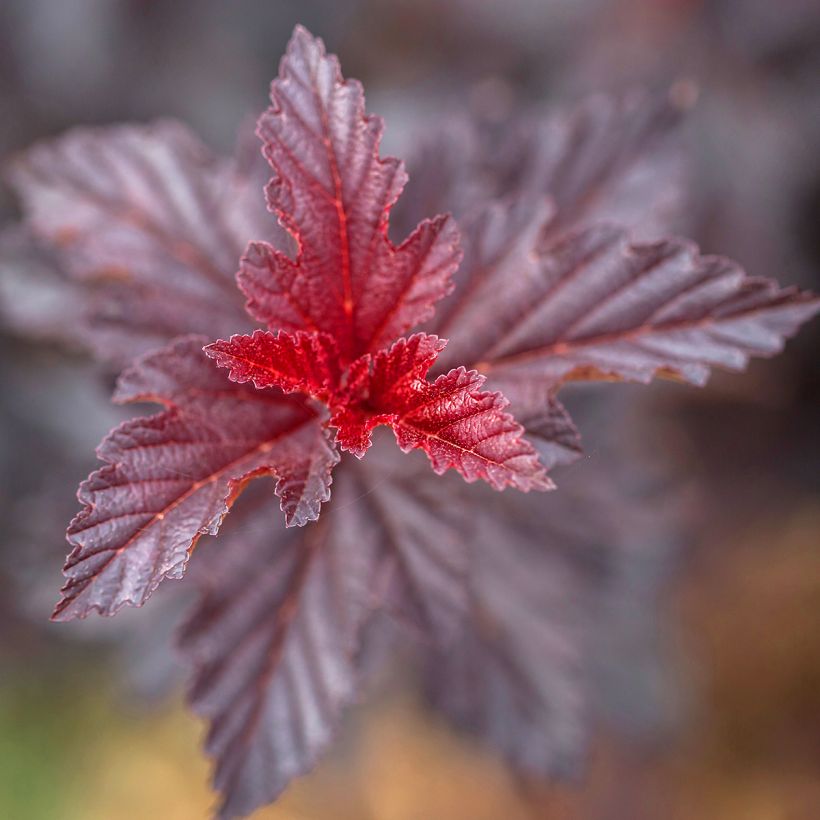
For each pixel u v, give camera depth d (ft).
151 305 1.18
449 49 1.65
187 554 1.09
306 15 1.59
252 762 1.15
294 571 1.17
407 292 1.12
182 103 1.58
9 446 1.46
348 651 1.16
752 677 2.34
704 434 1.99
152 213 1.20
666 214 1.23
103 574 1.08
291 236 1.12
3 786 2.23
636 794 2.06
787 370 1.85
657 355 1.13
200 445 1.11
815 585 2.34
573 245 1.15
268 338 1.09
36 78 1.57
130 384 1.12
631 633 1.40
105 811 2.24
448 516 1.18
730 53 1.63
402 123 1.42
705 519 2.06
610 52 1.63
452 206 1.21
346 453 1.18
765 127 1.61
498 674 1.32
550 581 1.31
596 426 1.35
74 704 2.30
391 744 2.19
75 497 1.32
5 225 1.55
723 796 2.22
